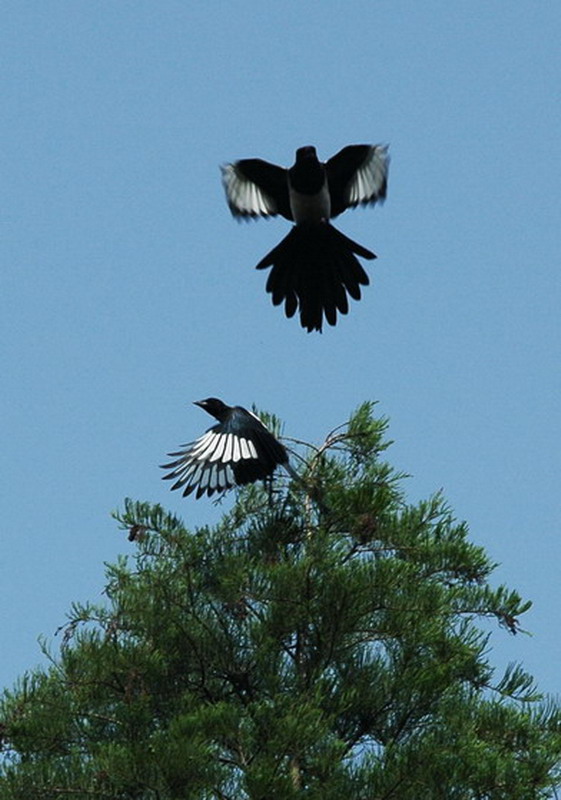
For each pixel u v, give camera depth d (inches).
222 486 541.0
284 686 629.9
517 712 637.3
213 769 580.1
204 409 642.8
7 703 641.6
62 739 633.6
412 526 673.6
